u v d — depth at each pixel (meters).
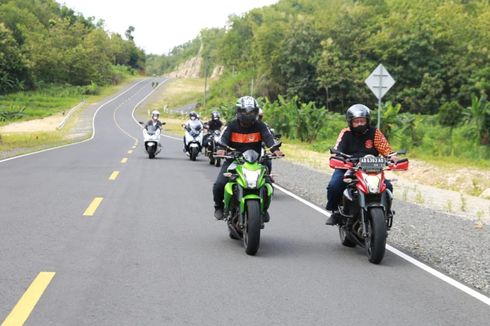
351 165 7.81
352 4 96.75
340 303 5.79
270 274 6.82
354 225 7.98
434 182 21.36
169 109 98.94
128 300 5.66
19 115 75.62
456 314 5.59
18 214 10.16
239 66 119.88
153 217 10.30
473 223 11.20
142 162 21.36
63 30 152.50
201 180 16.14
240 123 8.38
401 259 7.89
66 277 6.39
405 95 73.69
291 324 5.11
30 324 4.94
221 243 8.45
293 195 13.99
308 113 41.31
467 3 99.44
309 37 78.38
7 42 116.25
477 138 33.03
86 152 26.12
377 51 75.69
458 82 73.81
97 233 8.77
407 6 91.12
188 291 6.02
